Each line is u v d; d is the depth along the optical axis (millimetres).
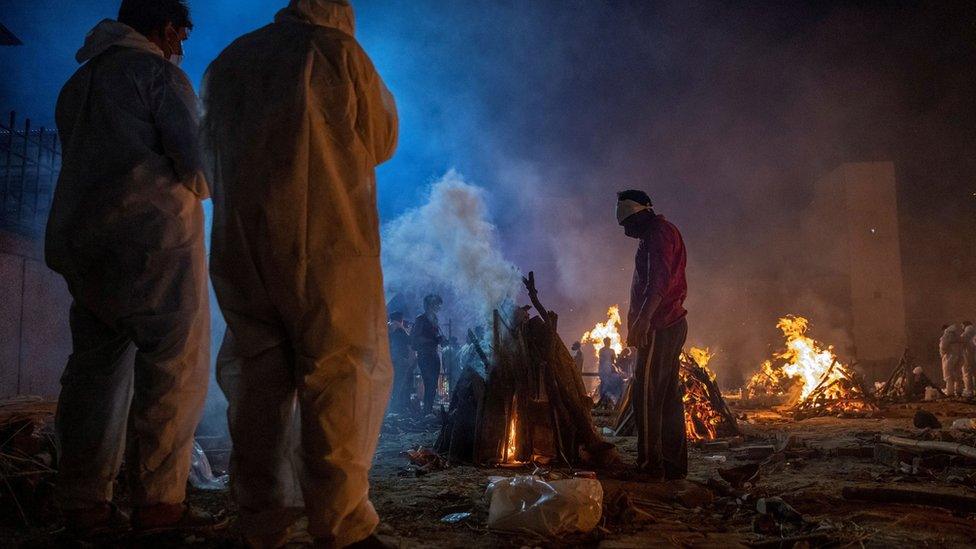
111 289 2688
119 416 2865
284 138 2316
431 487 4414
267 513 2357
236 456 2375
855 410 11797
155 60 2852
